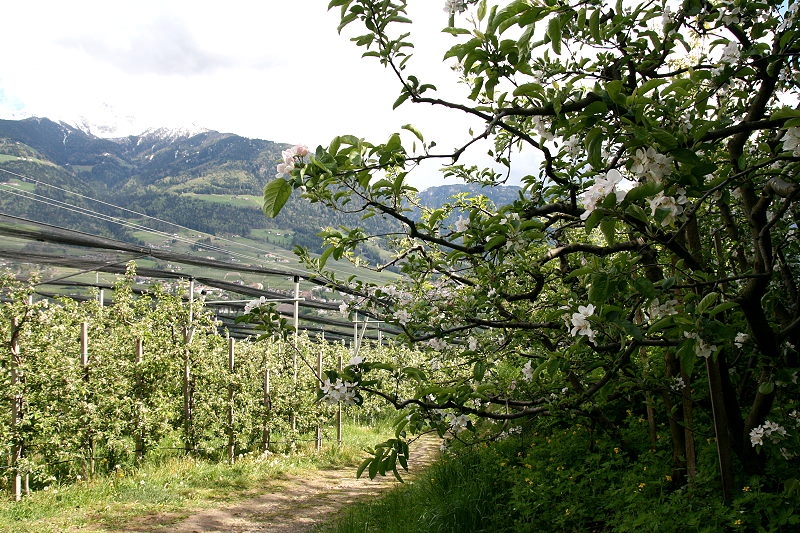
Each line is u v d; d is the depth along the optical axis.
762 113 2.83
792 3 2.54
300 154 2.17
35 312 8.60
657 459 4.70
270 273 12.18
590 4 2.14
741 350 3.54
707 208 3.88
